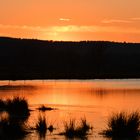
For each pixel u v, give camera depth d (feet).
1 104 155.33
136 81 366.84
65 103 174.81
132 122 102.78
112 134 101.76
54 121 121.39
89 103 174.40
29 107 159.53
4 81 367.66
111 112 141.38
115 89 258.16
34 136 99.40
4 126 103.09
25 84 313.73
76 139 96.32
